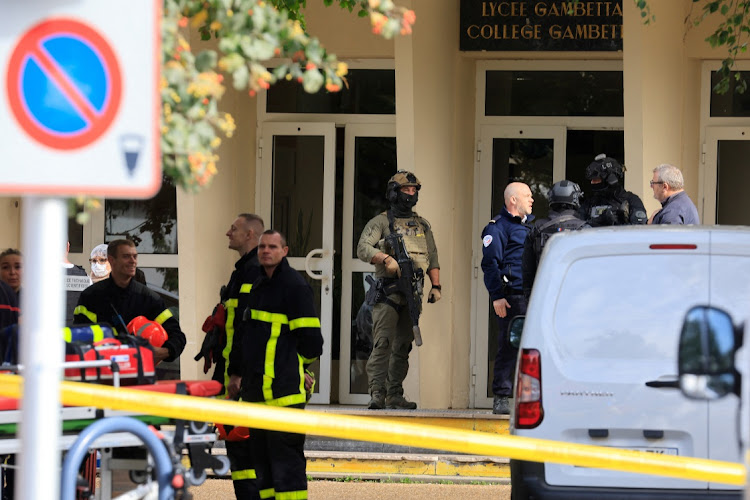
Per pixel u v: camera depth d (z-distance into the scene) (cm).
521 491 2158
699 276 2152
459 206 4434
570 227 3356
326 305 4422
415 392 4150
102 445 1869
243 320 2766
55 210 1132
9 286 2922
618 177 3509
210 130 1628
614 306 2164
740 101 4359
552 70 4450
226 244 4344
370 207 4459
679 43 4241
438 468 3531
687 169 4356
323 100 4475
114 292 3005
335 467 3559
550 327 2173
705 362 2127
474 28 4356
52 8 1123
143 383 2056
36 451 1132
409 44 4066
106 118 1133
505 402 3744
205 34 2538
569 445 1752
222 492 3403
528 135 4450
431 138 4225
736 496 2109
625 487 2130
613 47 4281
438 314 4256
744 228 2181
